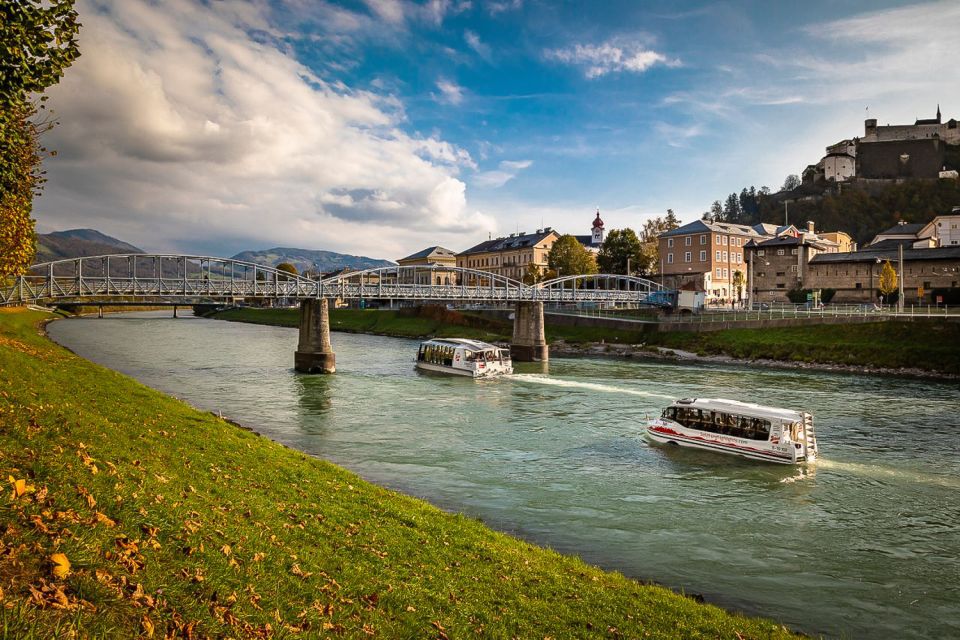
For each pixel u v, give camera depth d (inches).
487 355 2206.0
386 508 647.1
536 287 3085.6
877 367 2282.2
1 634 231.6
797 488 938.7
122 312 7440.9
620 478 987.3
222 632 305.7
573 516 815.1
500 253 6358.3
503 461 1082.7
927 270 3373.5
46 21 479.5
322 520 558.3
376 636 357.7
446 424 1387.8
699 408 1182.9
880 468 1040.8
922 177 7854.3
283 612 352.2
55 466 457.1
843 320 2608.3
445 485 939.3
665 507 855.7
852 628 543.2
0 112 482.0
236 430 962.1
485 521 785.6
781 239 4156.0
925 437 1254.3
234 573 380.5
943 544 733.3
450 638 377.7
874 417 1450.5
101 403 859.4
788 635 489.4
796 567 668.7
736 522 800.3
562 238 4842.5
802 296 3836.1
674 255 4761.3
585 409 1573.6
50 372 1040.8
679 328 3065.9
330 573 433.1
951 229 4564.5
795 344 2588.6
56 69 500.1
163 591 325.7
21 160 804.6
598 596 498.6
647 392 1845.5
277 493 615.5
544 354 2940.5
